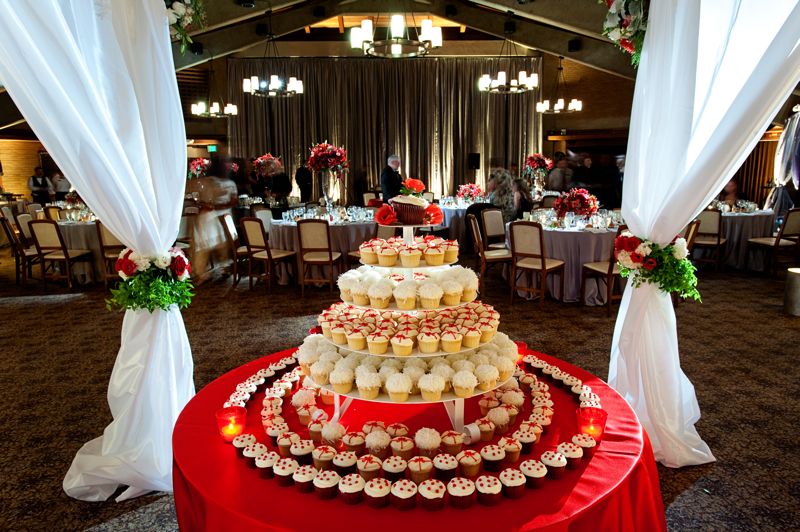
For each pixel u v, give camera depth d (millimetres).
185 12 2836
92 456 2758
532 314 5855
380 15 11875
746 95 2453
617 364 3102
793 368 4203
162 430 2766
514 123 13469
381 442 1999
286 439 2061
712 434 3227
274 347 4879
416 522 1673
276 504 1777
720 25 2562
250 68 12836
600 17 7812
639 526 1978
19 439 3291
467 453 1933
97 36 2434
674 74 2664
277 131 13070
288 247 7273
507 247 7250
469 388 2102
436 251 2445
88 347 4984
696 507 2564
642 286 2957
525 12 8133
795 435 3199
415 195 2494
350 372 2182
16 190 15211
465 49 13250
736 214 7844
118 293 2721
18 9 2201
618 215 6777
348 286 2398
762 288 6836
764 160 11938
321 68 12922
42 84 2301
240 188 12375
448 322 2365
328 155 8250
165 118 2664
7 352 4871
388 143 13266
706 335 5016
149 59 2555
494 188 8047
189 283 2939
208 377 4207
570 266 6238
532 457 2020
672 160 2729
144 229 2689
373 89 13055
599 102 13305
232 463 2037
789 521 2459
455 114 13336
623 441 2115
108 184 2543
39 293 7129
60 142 2426
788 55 2355
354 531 1633
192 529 2045
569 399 2525
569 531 1729
